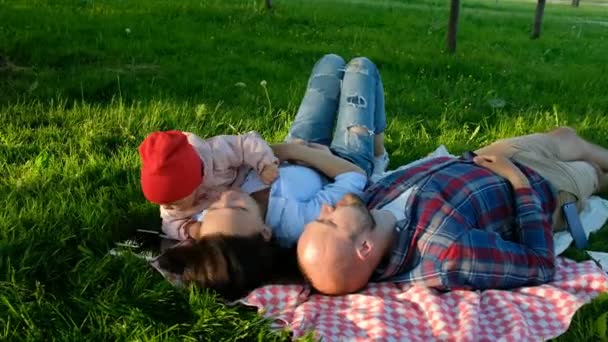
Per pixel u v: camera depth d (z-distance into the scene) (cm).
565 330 286
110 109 535
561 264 338
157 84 626
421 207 320
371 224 299
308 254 290
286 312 294
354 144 380
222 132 509
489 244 306
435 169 340
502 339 278
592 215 384
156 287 307
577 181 367
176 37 840
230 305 298
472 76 710
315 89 409
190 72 674
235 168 333
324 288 293
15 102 555
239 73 684
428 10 1313
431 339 283
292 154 356
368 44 864
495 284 307
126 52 734
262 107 563
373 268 301
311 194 341
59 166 428
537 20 1023
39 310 291
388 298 305
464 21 1177
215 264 290
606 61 860
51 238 341
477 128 516
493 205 331
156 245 355
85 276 313
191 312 295
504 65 770
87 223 357
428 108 585
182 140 297
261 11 1075
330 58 420
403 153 478
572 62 841
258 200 331
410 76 705
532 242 321
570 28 1195
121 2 1087
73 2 1051
